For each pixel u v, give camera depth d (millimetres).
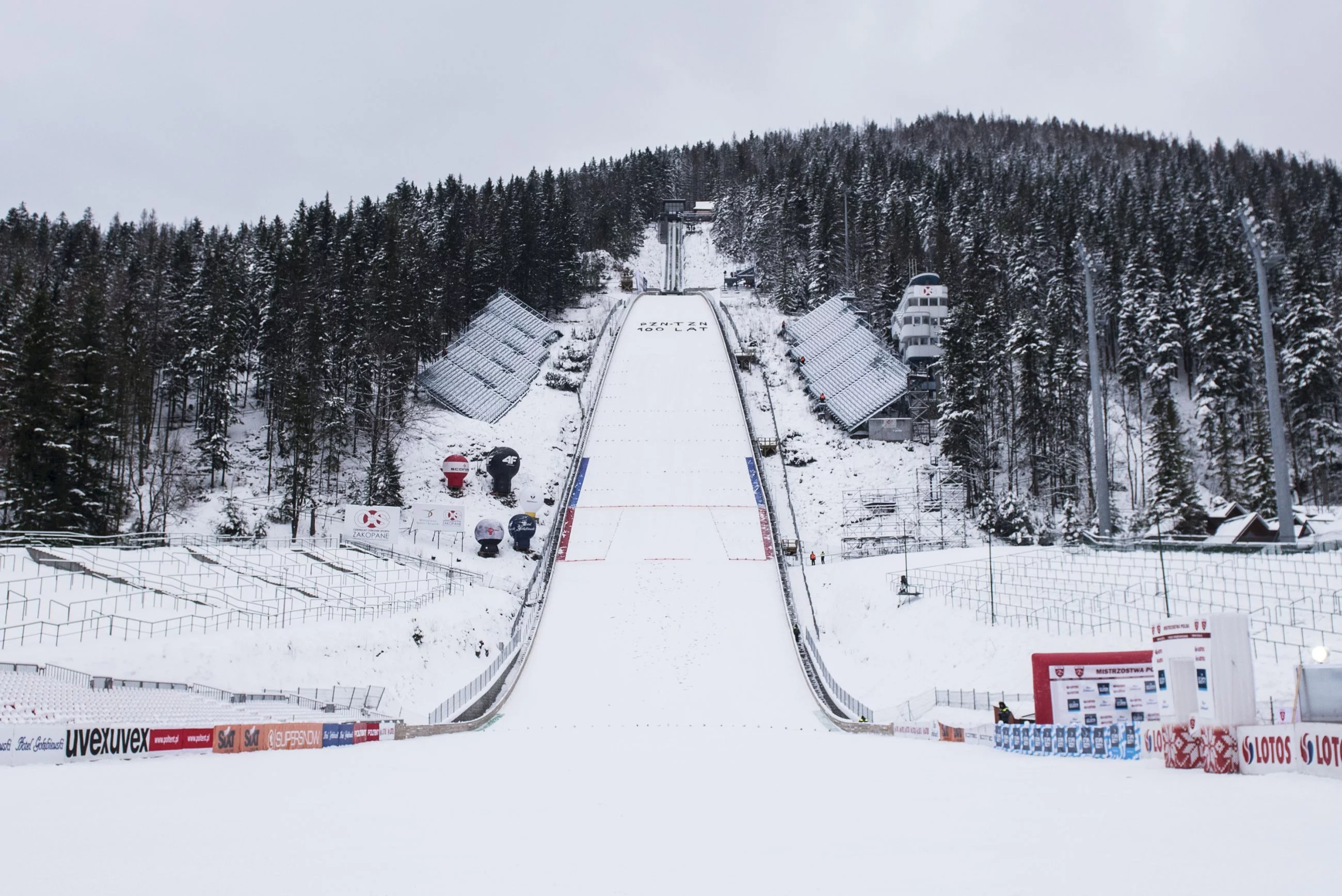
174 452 80688
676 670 54156
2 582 43844
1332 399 94562
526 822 14578
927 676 47656
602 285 167000
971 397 87312
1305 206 162125
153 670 38750
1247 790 15648
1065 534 75875
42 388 56938
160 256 118062
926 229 142500
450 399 101562
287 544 67562
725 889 9828
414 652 52125
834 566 70000
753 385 113375
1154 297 102625
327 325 93062
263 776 21516
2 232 140875
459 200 153500
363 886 10203
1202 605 41781
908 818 14312
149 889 10094
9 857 11859
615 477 88125
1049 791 16891
